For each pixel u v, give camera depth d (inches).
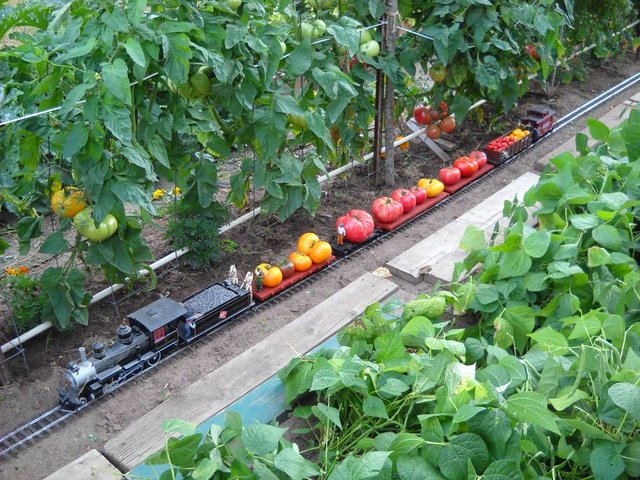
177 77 151.9
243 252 225.3
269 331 191.6
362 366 106.0
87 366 164.4
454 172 256.4
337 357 113.8
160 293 207.2
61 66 142.3
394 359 112.7
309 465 92.1
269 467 96.3
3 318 193.0
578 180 174.1
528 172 254.5
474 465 92.7
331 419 101.3
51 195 178.7
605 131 193.0
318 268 215.0
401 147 287.7
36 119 157.6
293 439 117.4
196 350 184.1
